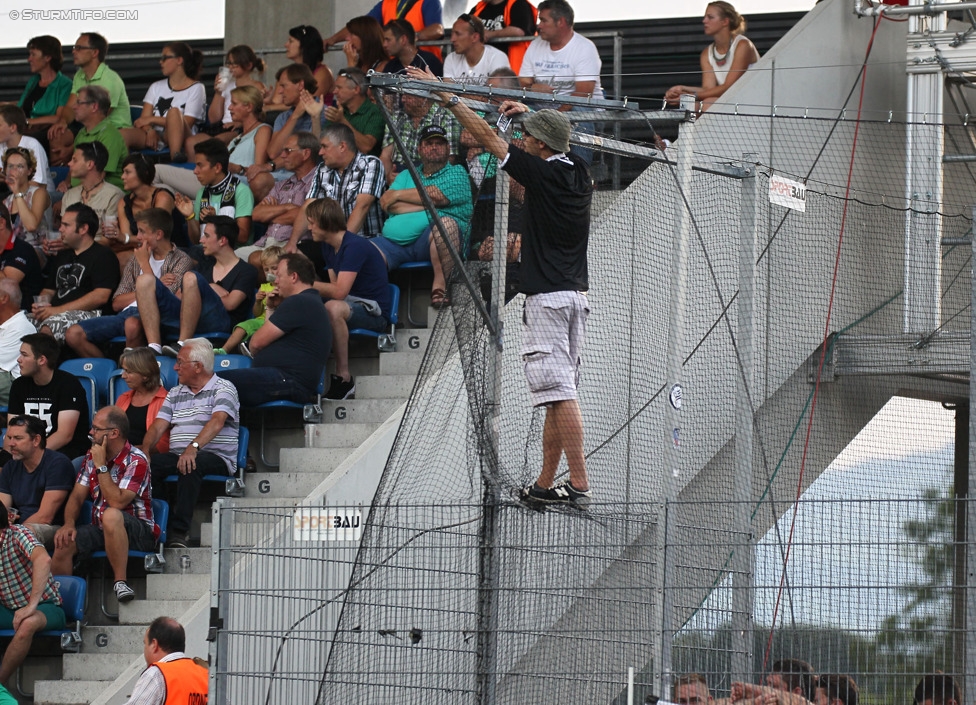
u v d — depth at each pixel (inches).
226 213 1547.7
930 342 1288.1
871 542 841.5
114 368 1389.0
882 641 846.5
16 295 1482.5
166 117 1825.8
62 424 1317.7
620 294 1051.3
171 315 1407.5
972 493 955.3
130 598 1181.7
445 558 924.0
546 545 883.4
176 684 961.5
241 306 1439.5
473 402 914.7
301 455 1269.7
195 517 1267.2
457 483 950.4
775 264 1245.1
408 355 1338.6
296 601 1003.9
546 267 908.6
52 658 1193.4
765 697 829.8
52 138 1862.7
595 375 1026.1
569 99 920.3
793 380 1273.4
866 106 1382.9
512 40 1674.5
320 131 1593.3
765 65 1322.6
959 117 1402.6
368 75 909.8
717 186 1145.4
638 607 898.1
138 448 1230.9
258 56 1876.2
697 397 1111.0
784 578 852.0
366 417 1296.8
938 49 1366.9
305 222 1445.6
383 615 917.8
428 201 920.9
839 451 1301.7
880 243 1338.6
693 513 1083.3
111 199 1635.1
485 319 928.3
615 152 943.7
